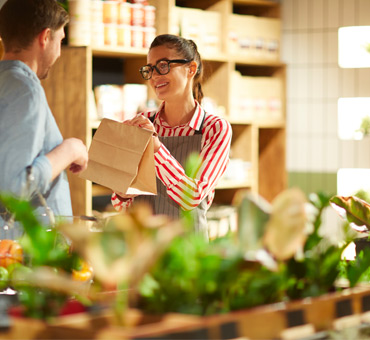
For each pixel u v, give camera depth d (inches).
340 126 221.1
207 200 106.9
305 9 224.1
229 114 200.5
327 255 45.6
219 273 39.8
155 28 179.0
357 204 66.0
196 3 203.9
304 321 40.9
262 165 225.9
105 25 166.2
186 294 40.0
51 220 63.8
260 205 40.8
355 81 218.8
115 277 36.1
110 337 35.0
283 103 220.8
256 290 40.9
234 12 226.5
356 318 44.4
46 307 39.6
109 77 184.4
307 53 224.5
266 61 214.4
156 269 39.9
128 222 36.9
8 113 83.2
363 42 216.5
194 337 36.0
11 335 37.9
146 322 38.2
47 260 43.1
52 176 83.3
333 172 222.4
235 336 37.4
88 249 36.7
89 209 158.1
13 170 81.3
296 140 228.1
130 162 89.6
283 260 43.3
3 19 89.1
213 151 104.8
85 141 157.6
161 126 111.9
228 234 44.0
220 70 201.5
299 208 39.7
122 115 168.9
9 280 53.6
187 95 110.0
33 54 89.4
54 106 161.5
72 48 159.0
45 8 88.6
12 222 61.9
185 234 41.3
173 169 98.9
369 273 50.0
